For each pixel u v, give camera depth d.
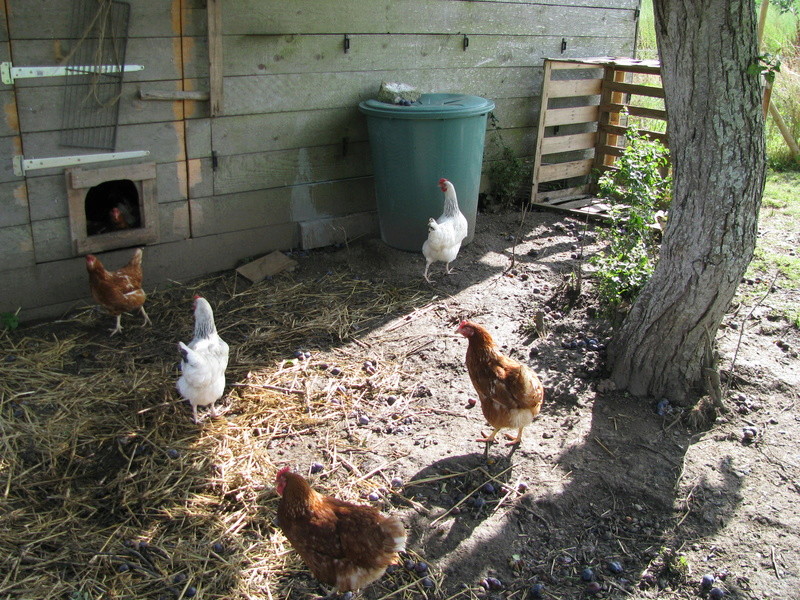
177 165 3.49
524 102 4.81
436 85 4.32
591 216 4.66
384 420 2.74
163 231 3.55
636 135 3.69
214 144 3.57
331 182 4.05
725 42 2.41
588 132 5.09
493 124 4.64
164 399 2.77
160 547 2.18
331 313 3.43
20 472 2.42
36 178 3.13
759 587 2.11
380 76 4.05
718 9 2.38
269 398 2.83
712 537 2.27
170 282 3.62
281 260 3.83
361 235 4.24
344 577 1.96
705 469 2.51
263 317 3.38
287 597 2.06
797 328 3.35
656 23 2.54
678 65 2.52
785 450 2.60
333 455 2.55
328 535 1.94
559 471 2.51
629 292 3.32
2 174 3.05
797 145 5.88
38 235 3.21
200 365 2.46
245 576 2.11
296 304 3.50
